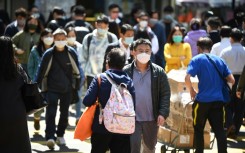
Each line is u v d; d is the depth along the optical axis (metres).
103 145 14.41
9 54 13.34
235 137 22.56
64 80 20.00
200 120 17.08
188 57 24.47
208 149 18.75
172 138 18.42
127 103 14.23
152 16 33.56
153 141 16.17
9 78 13.34
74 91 20.52
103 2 46.53
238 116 22.33
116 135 14.38
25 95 13.63
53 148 19.95
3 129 13.09
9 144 13.15
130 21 36.53
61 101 20.23
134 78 15.95
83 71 22.05
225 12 46.72
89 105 14.39
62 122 20.47
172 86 18.66
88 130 14.59
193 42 26.27
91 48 23.00
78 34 26.17
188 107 17.88
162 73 15.98
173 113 18.42
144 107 15.94
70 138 21.75
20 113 13.28
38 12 35.53
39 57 21.91
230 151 20.80
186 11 48.50
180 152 19.70
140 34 25.75
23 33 24.23
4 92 13.24
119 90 14.31
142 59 15.73
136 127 15.83
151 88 15.91
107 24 22.86
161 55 29.47
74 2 41.22
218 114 17.00
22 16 26.47
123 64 14.65
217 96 16.84
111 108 14.16
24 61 24.19
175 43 24.47
